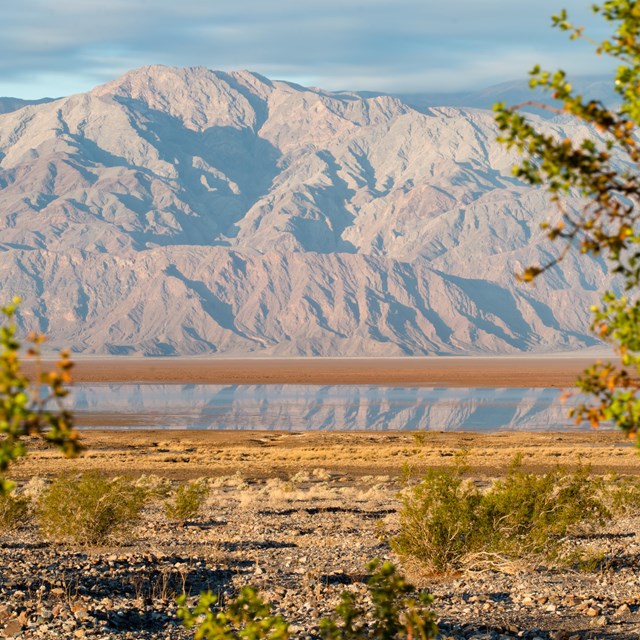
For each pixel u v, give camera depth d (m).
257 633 23.94
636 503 103.25
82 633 45.75
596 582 62.19
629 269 17.08
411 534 65.25
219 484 154.25
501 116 17.36
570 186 17.23
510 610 53.44
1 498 88.88
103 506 78.62
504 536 64.69
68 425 13.80
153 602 54.41
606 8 16.89
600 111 17.22
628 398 16.83
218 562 69.81
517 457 68.50
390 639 26.48
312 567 68.38
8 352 13.57
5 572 61.00
